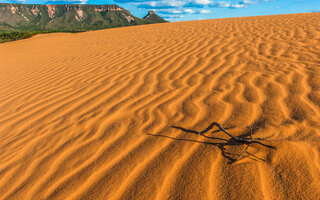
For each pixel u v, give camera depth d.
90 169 1.63
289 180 1.29
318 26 6.68
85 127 2.28
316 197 1.17
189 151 1.66
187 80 3.28
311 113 1.94
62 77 4.50
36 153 1.96
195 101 2.52
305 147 1.50
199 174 1.43
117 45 7.80
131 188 1.41
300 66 3.30
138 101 2.75
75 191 1.45
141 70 4.17
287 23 8.01
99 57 6.09
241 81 2.96
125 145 1.86
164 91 2.96
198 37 7.09
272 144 1.56
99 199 1.36
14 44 13.14
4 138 2.34
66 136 2.16
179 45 6.15
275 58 3.90
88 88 3.55
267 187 1.27
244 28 7.94
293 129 1.73
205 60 4.26
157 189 1.37
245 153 1.54
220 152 1.60
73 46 9.30
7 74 5.53
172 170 1.50
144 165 1.59
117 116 2.42
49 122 2.54
